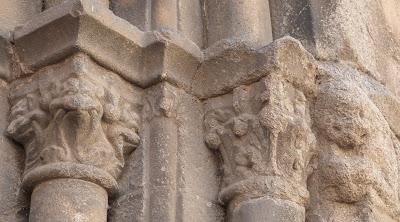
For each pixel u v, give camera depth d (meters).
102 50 3.81
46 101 3.76
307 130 3.88
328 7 4.29
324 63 4.16
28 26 3.86
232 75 3.95
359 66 4.26
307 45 4.20
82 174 3.65
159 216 3.71
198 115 3.99
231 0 4.18
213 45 4.00
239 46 3.93
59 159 3.67
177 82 3.95
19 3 4.07
